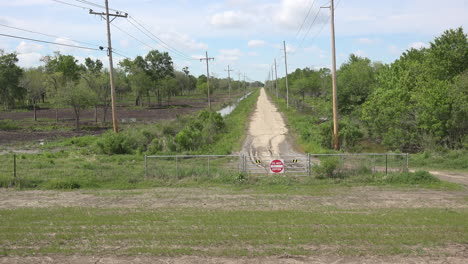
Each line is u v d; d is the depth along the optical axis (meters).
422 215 12.35
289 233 10.40
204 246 9.40
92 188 17.23
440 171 20.84
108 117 64.75
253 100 105.06
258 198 15.20
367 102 31.22
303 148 30.27
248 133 39.62
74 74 101.75
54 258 8.60
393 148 27.88
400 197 15.28
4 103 89.56
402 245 9.46
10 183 17.38
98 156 25.78
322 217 12.12
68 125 51.19
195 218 12.06
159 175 18.94
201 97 146.25
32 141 35.75
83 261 8.41
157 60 116.25
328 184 17.69
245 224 11.34
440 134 25.50
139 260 8.48
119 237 10.09
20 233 10.47
